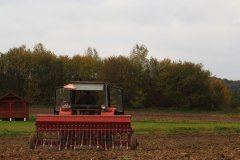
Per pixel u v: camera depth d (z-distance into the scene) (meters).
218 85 118.19
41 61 116.50
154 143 29.36
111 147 21.11
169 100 114.56
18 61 115.12
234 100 127.19
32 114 77.81
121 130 21.03
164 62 115.31
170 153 19.22
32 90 114.75
